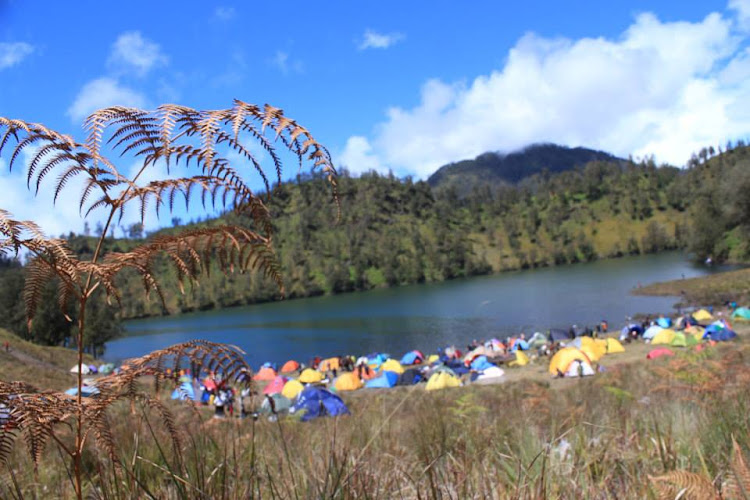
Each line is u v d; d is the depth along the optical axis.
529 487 1.87
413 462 2.77
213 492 1.70
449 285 148.62
